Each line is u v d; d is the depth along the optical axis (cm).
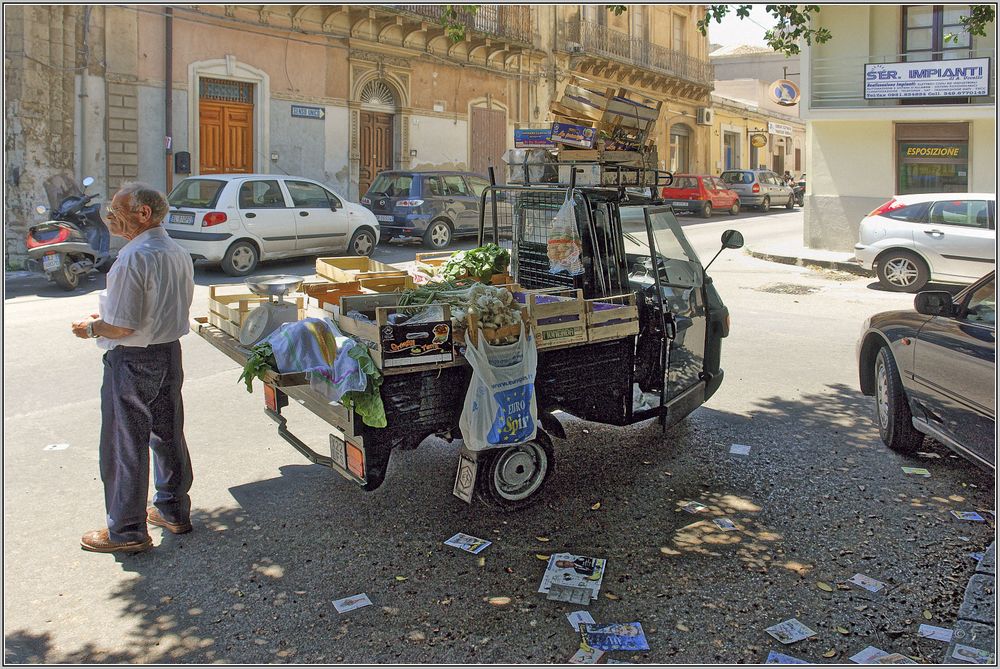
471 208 1823
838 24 1917
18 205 1509
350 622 355
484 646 337
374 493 495
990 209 1282
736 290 1334
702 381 604
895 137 1866
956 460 555
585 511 471
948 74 1792
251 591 381
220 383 725
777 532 445
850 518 462
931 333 515
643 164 594
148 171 1744
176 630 349
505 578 393
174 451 429
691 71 3638
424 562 409
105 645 338
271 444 578
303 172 2053
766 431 615
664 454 566
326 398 443
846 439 597
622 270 538
